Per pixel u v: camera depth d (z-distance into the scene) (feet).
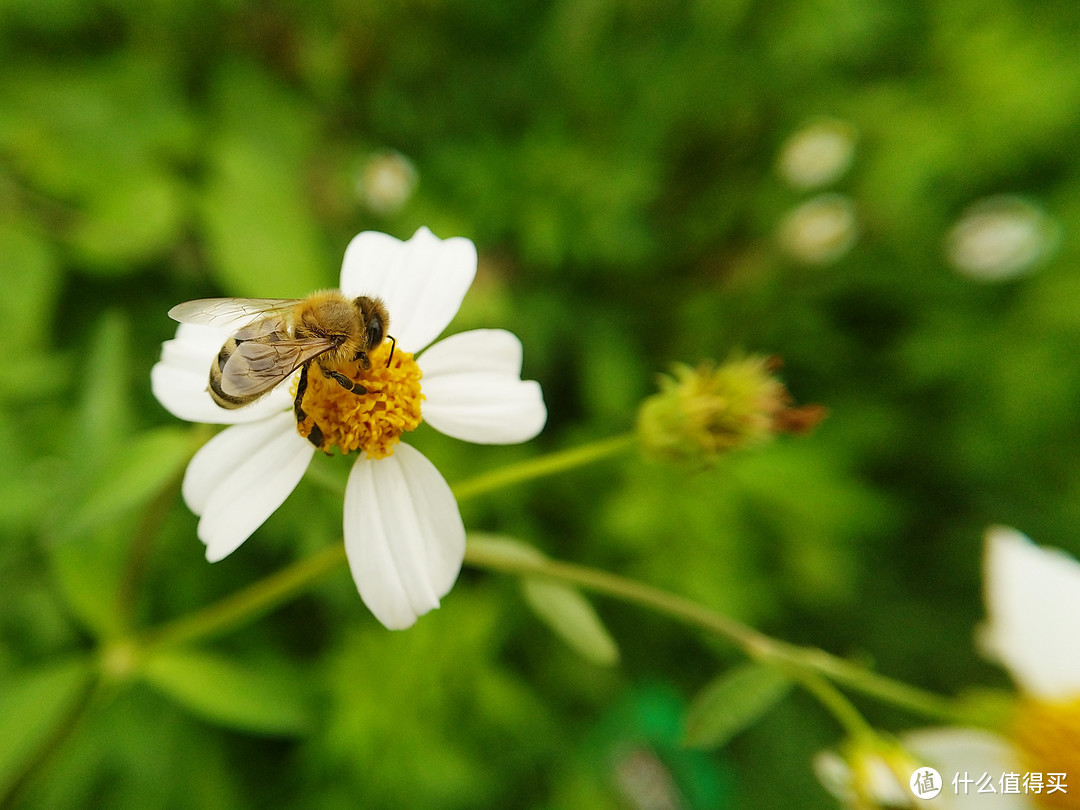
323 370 0.19
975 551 0.46
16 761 0.22
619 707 0.39
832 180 0.51
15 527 0.30
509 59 0.49
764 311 0.49
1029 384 0.46
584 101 0.49
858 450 0.47
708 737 0.20
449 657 0.35
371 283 0.21
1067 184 0.50
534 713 0.35
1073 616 0.21
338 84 0.47
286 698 0.27
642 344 0.48
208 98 0.43
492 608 0.37
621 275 0.49
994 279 0.49
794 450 0.45
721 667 0.42
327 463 0.23
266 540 0.34
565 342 0.47
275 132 0.44
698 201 0.52
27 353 0.34
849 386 0.49
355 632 0.35
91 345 0.37
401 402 0.19
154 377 0.20
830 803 0.38
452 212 0.46
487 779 0.34
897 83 0.53
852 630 0.44
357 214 0.44
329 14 0.45
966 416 0.47
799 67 0.52
